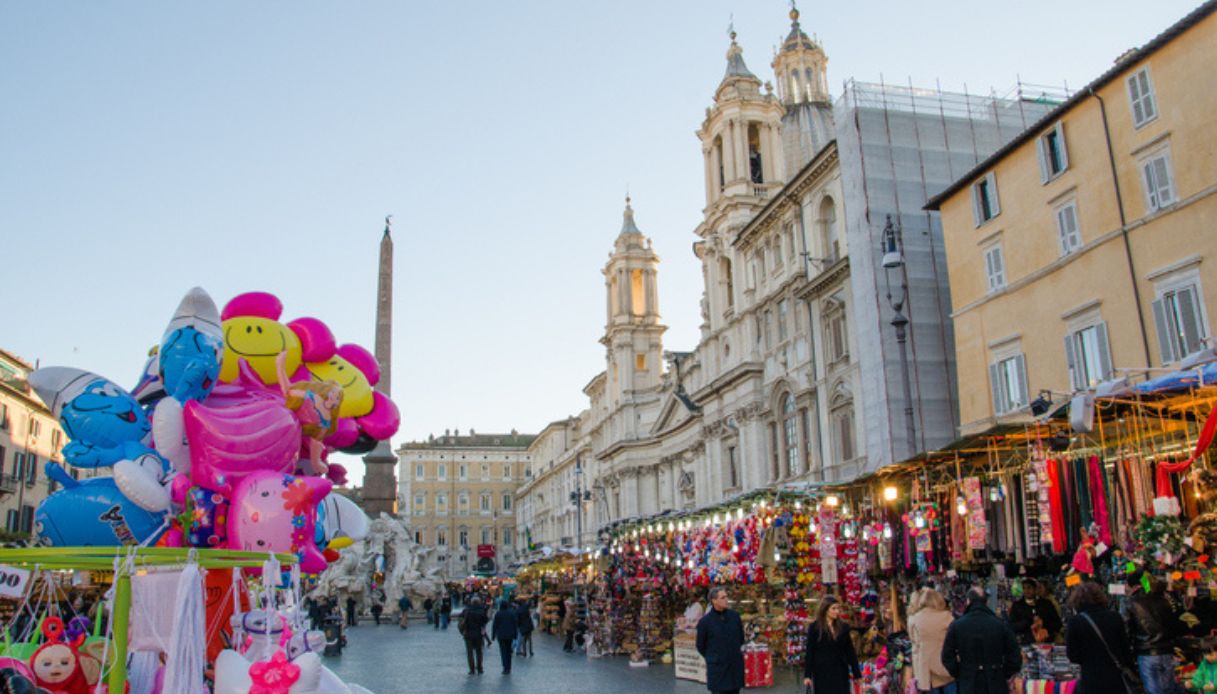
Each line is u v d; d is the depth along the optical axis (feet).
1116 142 77.77
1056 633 44.06
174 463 30.25
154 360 34.14
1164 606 35.19
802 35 181.57
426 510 417.49
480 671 77.56
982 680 32.68
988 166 92.99
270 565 25.68
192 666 22.95
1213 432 37.22
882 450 103.40
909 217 109.60
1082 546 43.60
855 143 111.55
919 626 38.47
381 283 175.01
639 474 228.63
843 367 118.93
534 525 369.91
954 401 104.47
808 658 37.58
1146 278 74.33
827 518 65.77
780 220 138.62
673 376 208.85
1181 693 34.83
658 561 91.97
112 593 23.12
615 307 248.11
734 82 166.40
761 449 145.07
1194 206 70.59
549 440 350.43
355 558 163.94
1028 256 87.25
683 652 70.79
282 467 32.22
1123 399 41.70
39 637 28.32
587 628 106.22
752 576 72.64
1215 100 69.41
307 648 27.91
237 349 34.40
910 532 58.95
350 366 40.32
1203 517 38.32
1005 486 52.70
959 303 96.94
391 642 115.75
